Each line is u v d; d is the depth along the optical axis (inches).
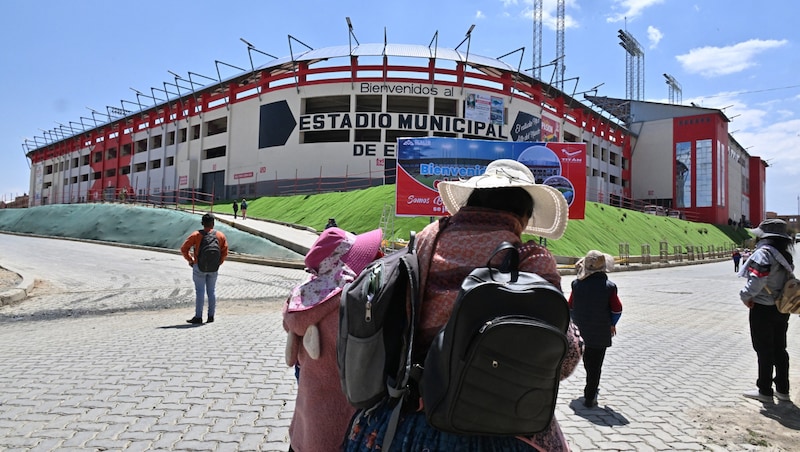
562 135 2224.4
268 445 149.6
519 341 54.9
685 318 450.3
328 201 1457.9
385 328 70.6
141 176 2439.7
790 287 193.8
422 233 77.5
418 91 1868.8
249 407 181.3
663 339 349.4
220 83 2081.7
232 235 1048.8
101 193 2640.3
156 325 347.3
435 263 70.4
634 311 492.7
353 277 100.3
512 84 1994.3
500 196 76.5
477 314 57.7
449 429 59.1
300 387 104.7
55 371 223.5
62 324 351.9
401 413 68.7
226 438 153.8
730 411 194.1
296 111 1905.8
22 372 221.5
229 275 699.4
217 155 2196.1
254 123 2000.5
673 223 2158.0
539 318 58.1
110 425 161.6
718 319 445.7
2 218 1705.2
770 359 206.4
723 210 2768.2
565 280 842.8
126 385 204.1
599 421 182.7
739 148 3307.1
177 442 149.9
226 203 1925.4
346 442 78.7
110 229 1255.5
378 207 1212.5
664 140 2849.4
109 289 542.6
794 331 407.5
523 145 984.3
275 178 1920.5
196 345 281.0
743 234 2731.3
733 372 258.1
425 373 62.2
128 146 2620.6
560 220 83.0
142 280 620.7
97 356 253.1
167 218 1208.8
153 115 2427.4
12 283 517.0
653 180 2869.1
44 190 3307.1
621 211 1823.3
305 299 99.5
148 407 179.2
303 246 949.2
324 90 1877.5
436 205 965.8
